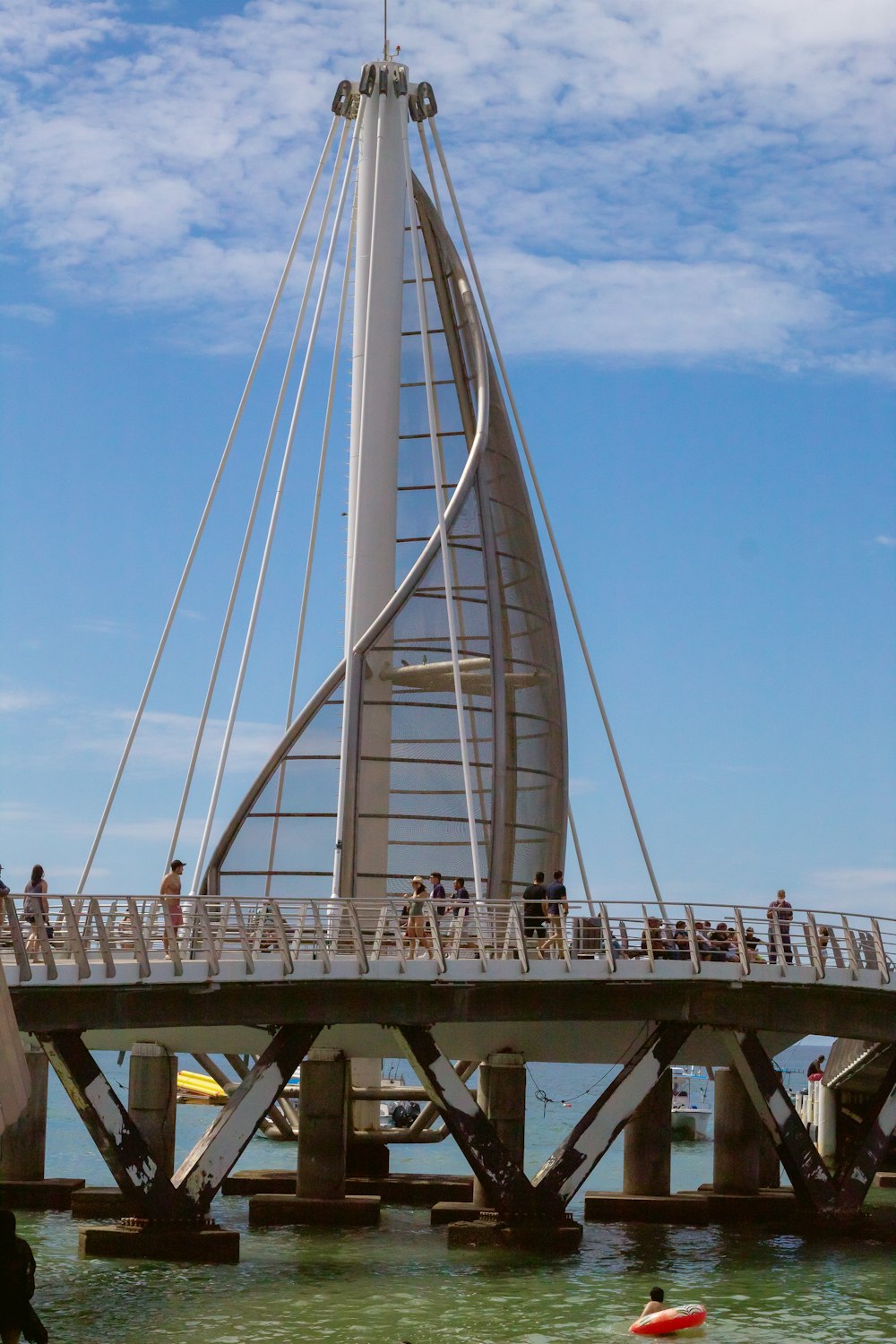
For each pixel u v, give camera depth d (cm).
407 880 4853
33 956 2962
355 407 5228
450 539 5181
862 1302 3097
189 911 3444
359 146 5328
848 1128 5662
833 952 3919
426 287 5606
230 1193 4494
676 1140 7862
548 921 3812
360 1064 4734
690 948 3684
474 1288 3106
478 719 5053
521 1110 3712
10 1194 4141
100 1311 2823
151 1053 3662
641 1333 2789
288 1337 2698
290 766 4909
